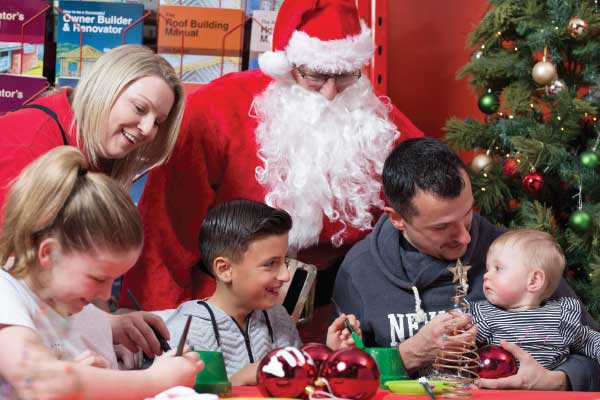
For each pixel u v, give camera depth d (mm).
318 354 1277
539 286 1829
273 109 2340
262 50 2730
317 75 2305
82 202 1223
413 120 3537
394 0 3514
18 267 1231
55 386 1089
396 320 1855
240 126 2326
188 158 2236
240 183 2301
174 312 1767
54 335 1273
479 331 1837
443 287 1882
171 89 1905
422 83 3531
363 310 1894
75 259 1223
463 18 3480
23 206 1225
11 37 2605
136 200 2490
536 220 2564
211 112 2301
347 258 1986
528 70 2719
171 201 2227
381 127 2391
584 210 2549
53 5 2742
